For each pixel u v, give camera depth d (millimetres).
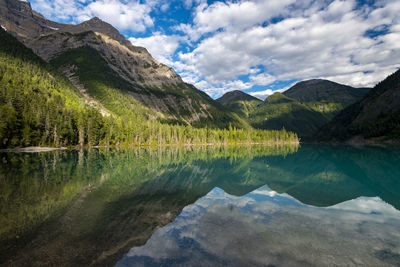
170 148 123438
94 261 9297
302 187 26859
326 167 47906
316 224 13664
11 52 173000
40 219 14336
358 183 29734
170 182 29141
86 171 35812
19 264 9055
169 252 10070
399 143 122812
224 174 37750
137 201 19312
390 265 8828
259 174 38188
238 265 8883
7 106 75125
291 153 92500
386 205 18359
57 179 28438
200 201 19641
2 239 11359
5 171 33344
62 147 92000
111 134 122750
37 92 112250
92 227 13117
